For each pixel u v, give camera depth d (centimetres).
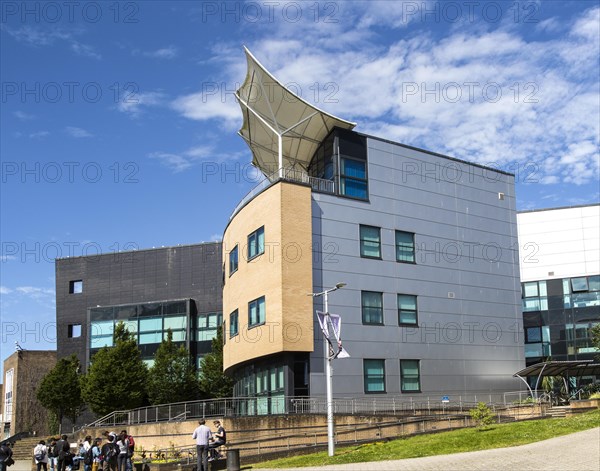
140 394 5475
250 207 4078
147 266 7156
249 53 3888
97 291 7275
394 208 4278
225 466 2795
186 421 3656
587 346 5622
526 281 5953
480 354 4416
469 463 2123
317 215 3944
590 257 5800
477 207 4684
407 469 2095
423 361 4147
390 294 4116
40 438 6038
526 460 2089
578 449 2200
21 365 7450
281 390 3669
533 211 6050
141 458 3403
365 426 3469
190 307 6650
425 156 4512
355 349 3878
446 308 4344
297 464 2573
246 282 4038
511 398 4475
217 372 5647
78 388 6181
